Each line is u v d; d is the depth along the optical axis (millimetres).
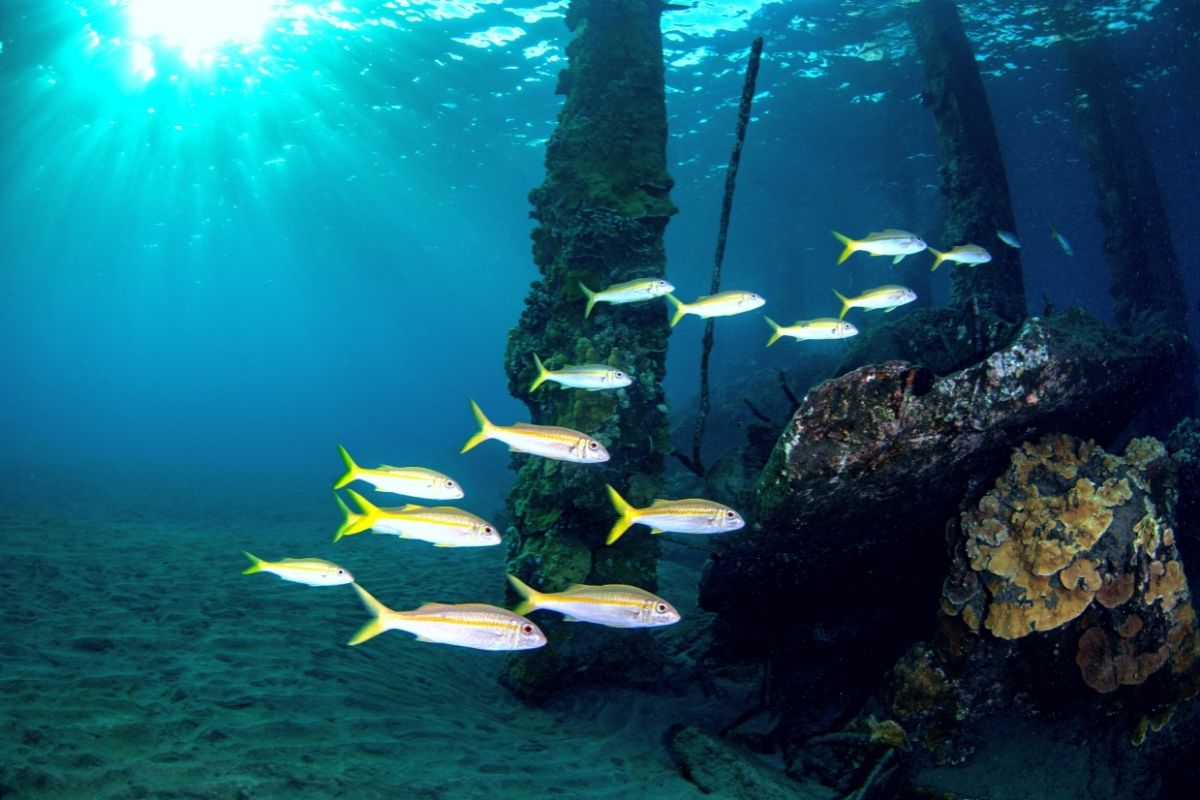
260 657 6430
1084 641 5047
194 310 88062
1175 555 5238
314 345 177750
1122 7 16531
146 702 5082
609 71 8320
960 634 5273
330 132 24812
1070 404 5199
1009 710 5289
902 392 4582
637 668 7207
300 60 19188
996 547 5090
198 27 16922
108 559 10375
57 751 4066
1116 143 16453
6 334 122625
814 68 20188
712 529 4469
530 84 21172
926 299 21875
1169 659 5156
